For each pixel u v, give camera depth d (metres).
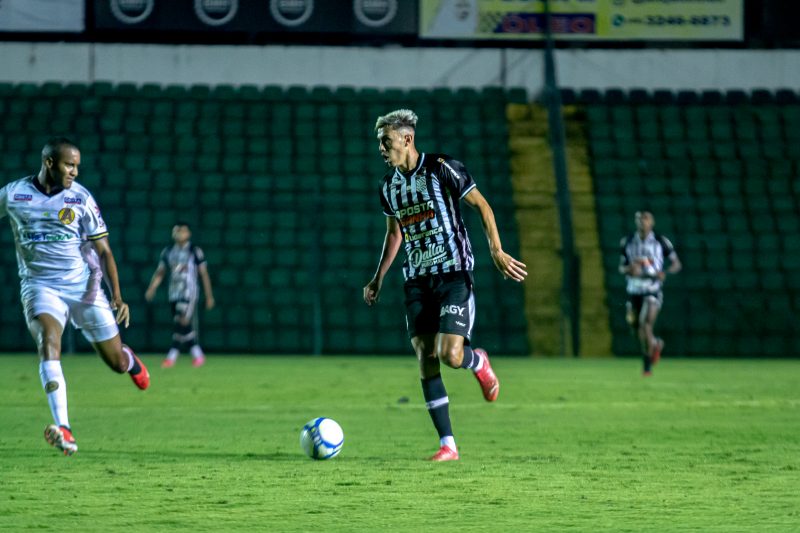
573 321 71.81
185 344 59.88
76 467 21.84
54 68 84.44
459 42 86.44
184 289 58.31
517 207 79.56
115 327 25.89
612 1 84.12
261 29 81.94
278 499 18.02
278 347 71.00
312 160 80.81
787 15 84.44
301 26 82.06
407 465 22.50
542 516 16.52
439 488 19.33
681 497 18.44
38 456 23.61
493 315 72.31
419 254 23.62
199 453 24.45
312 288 72.62
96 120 81.56
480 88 86.81
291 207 77.25
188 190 77.44
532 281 75.19
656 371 57.66
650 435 28.80
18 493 18.50
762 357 73.25
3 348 69.75
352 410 36.00
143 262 73.19
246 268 73.31
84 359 64.44
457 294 23.25
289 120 83.31
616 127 85.06
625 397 41.62
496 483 19.97
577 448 25.84
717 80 88.00
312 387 45.66
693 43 87.38
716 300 74.62
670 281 75.00
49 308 24.19
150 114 82.69
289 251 74.44
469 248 23.73
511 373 55.50
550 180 81.50
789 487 19.66
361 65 86.38
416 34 82.69
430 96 85.44
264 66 85.81
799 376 54.41
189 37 85.06
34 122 81.00
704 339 73.19
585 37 84.31
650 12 84.19
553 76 82.75
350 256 74.31
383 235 75.88
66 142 24.02
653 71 87.81
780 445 26.52
